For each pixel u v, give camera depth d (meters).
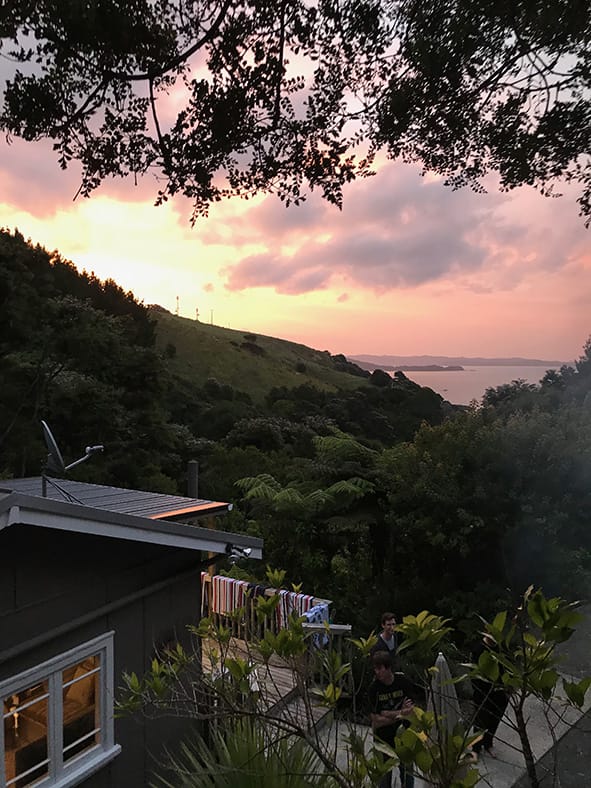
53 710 4.38
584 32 2.85
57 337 24.64
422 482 10.20
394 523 10.59
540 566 9.83
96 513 4.13
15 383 23.66
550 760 5.64
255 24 3.39
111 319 27.91
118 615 5.05
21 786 4.18
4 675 3.98
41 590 4.32
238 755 2.68
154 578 5.47
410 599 10.03
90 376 25.75
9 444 22.78
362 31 3.27
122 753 5.02
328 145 3.73
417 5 3.04
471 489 10.06
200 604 6.18
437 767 1.41
